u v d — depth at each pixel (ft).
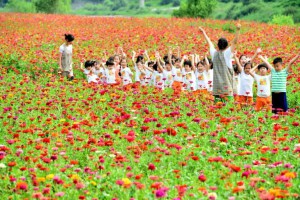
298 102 69.21
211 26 172.24
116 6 563.48
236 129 50.34
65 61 87.66
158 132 43.65
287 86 76.33
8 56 101.55
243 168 39.75
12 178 35.22
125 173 39.01
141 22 178.70
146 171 40.01
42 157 38.83
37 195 31.89
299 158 40.98
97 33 141.18
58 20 188.65
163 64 80.33
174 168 40.19
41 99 64.59
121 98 62.80
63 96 65.51
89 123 47.60
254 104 63.52
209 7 250.57
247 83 67.41
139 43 121.70
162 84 74.90
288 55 102.94
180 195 32.63
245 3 374.22
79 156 43.27
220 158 37.99
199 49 112.57
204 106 59.47
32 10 341.21
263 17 315.99
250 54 103.60
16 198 33.83
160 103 59.82
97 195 35.17
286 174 33.24
